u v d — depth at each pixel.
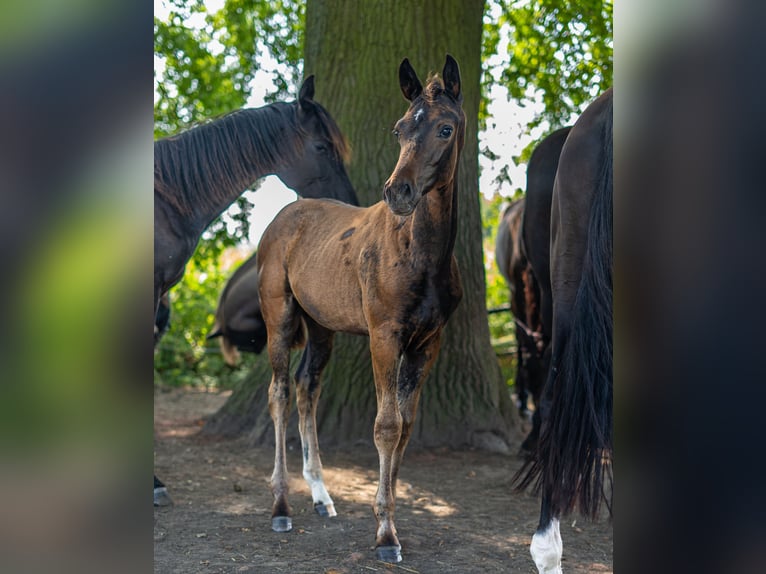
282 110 4.61
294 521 3.80
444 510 4.02
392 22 5.46
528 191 4.71
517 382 7.51
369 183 5.48
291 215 4.16
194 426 6.63
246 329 6.59
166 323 4.69
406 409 3.41
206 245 8.86
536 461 2.67
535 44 8.18
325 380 5.59
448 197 3.06
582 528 3.69
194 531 3.60
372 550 3.33
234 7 8.63
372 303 3.26
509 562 3.20
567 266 2.98
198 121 4.65
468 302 5.66
